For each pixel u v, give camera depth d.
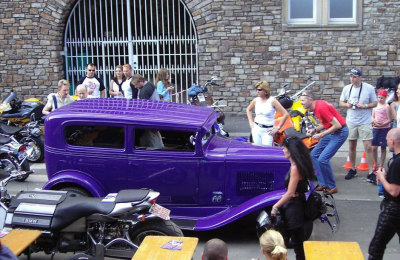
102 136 7.04
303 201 5.86
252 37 14.00
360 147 12.02
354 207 8.48
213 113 7.69
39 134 11.09
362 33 13.77
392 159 5.68
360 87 9.62
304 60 13.99
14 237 5.33
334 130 8.60
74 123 7.02
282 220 5.86
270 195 6.74
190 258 4.89
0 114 11.45
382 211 5.78
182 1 14.27
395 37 13.72
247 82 14.21
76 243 6.00
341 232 7.50
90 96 12.09
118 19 14.86
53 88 14.73
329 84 14.03
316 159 8.87
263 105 9.16
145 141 6.98
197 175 6.96
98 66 14.97
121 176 7.02
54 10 14.41
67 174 7.07
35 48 14.59
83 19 15.05
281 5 13.77
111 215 5.83
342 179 9.89
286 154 5.87
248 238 7.28
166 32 15.12
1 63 14.72
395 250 6.93
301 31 13.88
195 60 14.88
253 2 13.84
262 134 9.21
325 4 13.69
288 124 9.28
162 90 12.26
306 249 4.94
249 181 6.98
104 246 5.86
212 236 7.36
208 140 7.35
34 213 5.96
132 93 11.03
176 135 6.98
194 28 14.46
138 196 5.92
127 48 15.00
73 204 5.96
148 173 6.99
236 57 14.14
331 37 13.84
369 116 9.66
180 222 6.89
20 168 9.58
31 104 11.80
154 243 5.21
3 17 14.51
